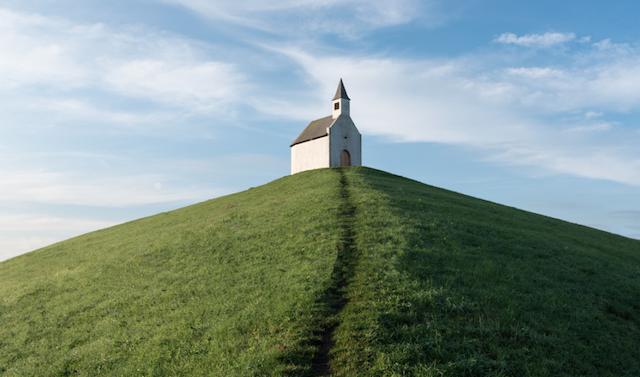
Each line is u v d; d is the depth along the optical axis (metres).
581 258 23.56
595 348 14.03
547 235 29.05
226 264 24.47
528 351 13.15
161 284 23.56
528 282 18.66
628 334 15.34
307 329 14.58
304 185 46.84
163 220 47.66
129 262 29.27
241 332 15.34
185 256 27.92
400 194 38.19
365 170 54.62
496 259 21.30
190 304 19.64
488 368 12.13
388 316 14.64
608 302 17.78
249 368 12.52
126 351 16.33
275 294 18.20
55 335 19.92
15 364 17.66
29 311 24.06
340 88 63.28
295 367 12.36
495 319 14.84
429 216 28.59
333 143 60.66
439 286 17.00
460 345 13.10
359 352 12.95
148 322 18.72
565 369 12.65
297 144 67.44
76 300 24.17
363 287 17.09
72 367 15.99
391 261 19.44
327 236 25.16
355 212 30.27
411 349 12.85
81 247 41.97
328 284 18.02
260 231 29.44
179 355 14.63
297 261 21.98
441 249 21.62
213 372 12.88
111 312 21.22
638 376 12.87
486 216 32.75
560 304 16.70
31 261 40.41
